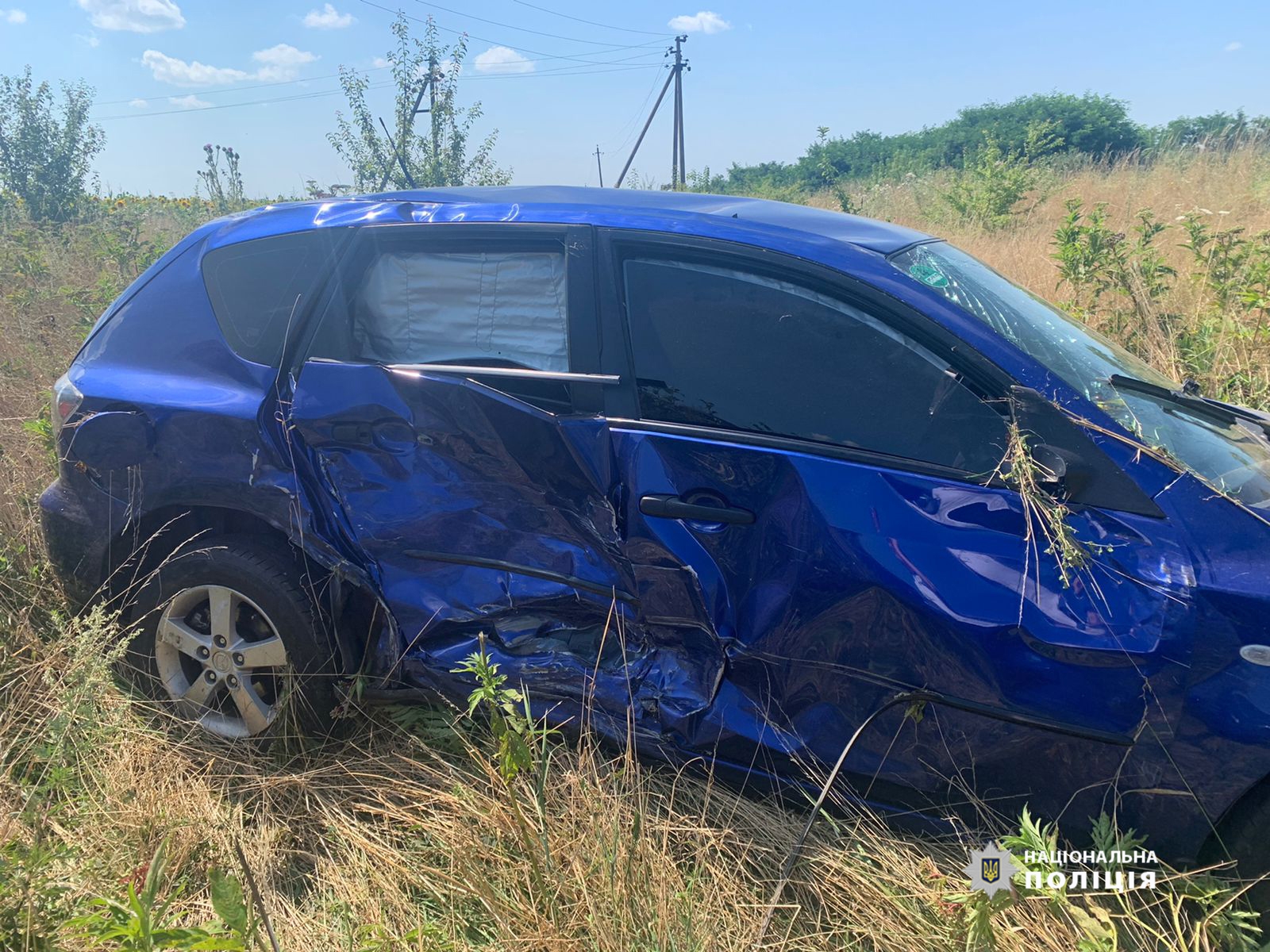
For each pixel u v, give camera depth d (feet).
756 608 7.48
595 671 8.23
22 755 8.46
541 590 8.31
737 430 7.67
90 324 20.39
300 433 8.70
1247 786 6.34
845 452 7.37
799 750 7.53
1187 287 19.01
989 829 7.16
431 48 34.47
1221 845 6.56
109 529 9.55
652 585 7.83
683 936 6.51
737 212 8.69
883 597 7.02
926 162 70.08
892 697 7.14
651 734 8.00
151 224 43.27
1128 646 6.45
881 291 7.54
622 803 7.62
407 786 8.44
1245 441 7.91
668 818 7.77
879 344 7.50
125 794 8.13
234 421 8.89
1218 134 42.29
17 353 19.47
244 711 9.17
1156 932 6.43
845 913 7.06
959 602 6.82
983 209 33.88
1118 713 6.53
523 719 7.80
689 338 7.98
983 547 6.88
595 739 8.25
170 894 7.10
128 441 9.27
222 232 9.74
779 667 7.48
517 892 6.95
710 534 7.59
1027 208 34.12
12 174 44.21
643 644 8.14
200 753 9.09
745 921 7.00
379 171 35.50
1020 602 6.70
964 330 7.34
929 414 7.29
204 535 9.45
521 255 8.57
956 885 6.85
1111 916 6.66
